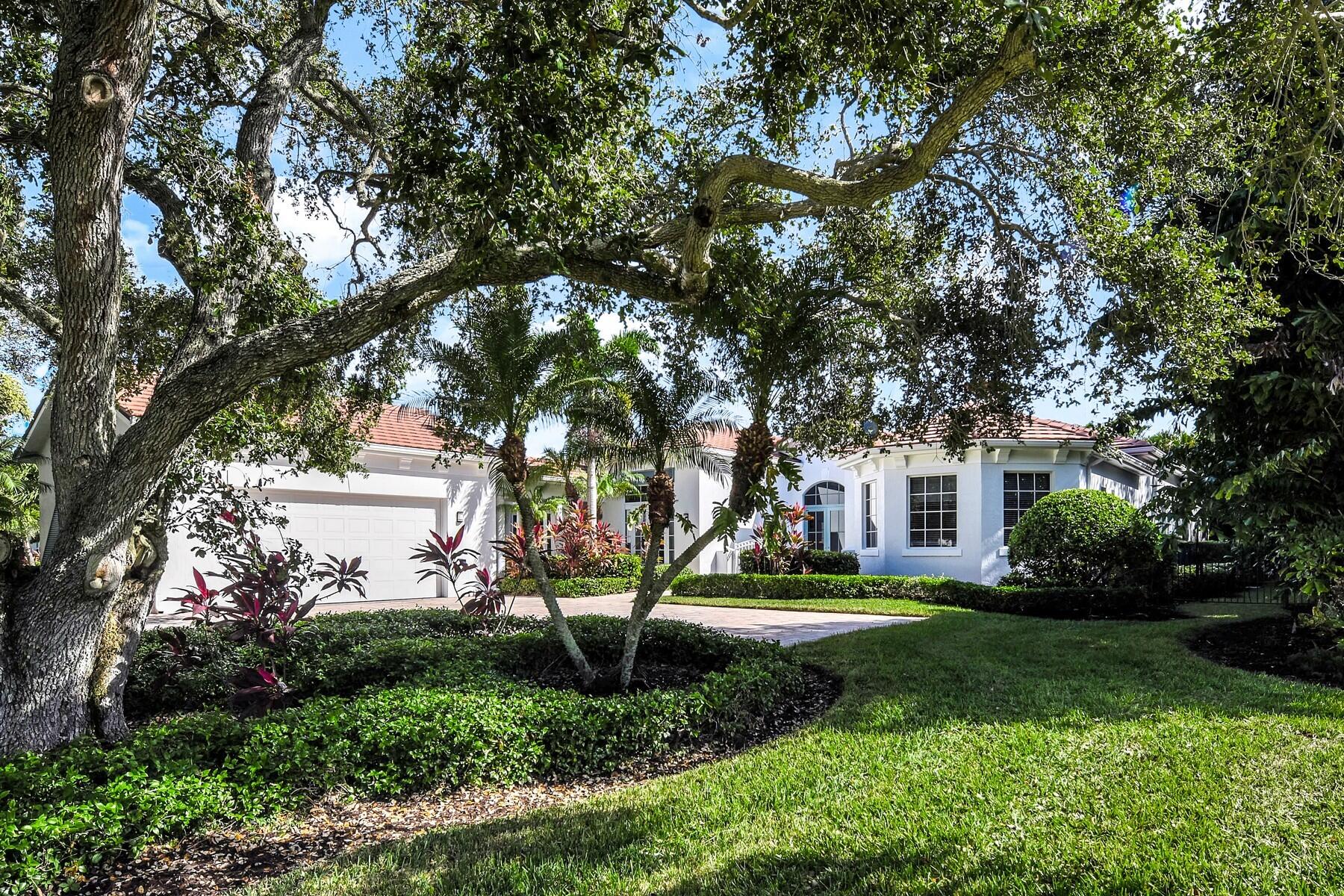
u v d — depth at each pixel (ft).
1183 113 21.34
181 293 27.63
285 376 25.18
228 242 19.99
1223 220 27.53
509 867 12.32
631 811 14.74
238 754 15.97
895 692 23.09
